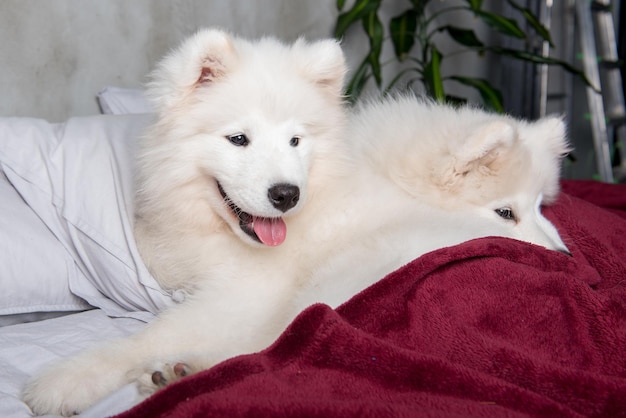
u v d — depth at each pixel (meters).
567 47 5.07
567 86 5.12
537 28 4.03
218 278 1.91
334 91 2.02
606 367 1.46
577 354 1.49
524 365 1.37
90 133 2.36
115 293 2.15
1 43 2.94
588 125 5.16
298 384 1.33
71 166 2.25
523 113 5.28
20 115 3.05
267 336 1.70
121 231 2.13
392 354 1.35
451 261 1.65
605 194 3.08
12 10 2.95
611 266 2.08
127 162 2.24
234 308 1.82
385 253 1.78
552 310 1.56
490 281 1.60
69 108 3.22
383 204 1.98
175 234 2.00
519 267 1.64
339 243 1.91
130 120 2.46
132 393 1.44
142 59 3.48
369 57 3.92
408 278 1.60
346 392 1.32
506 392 1.28
